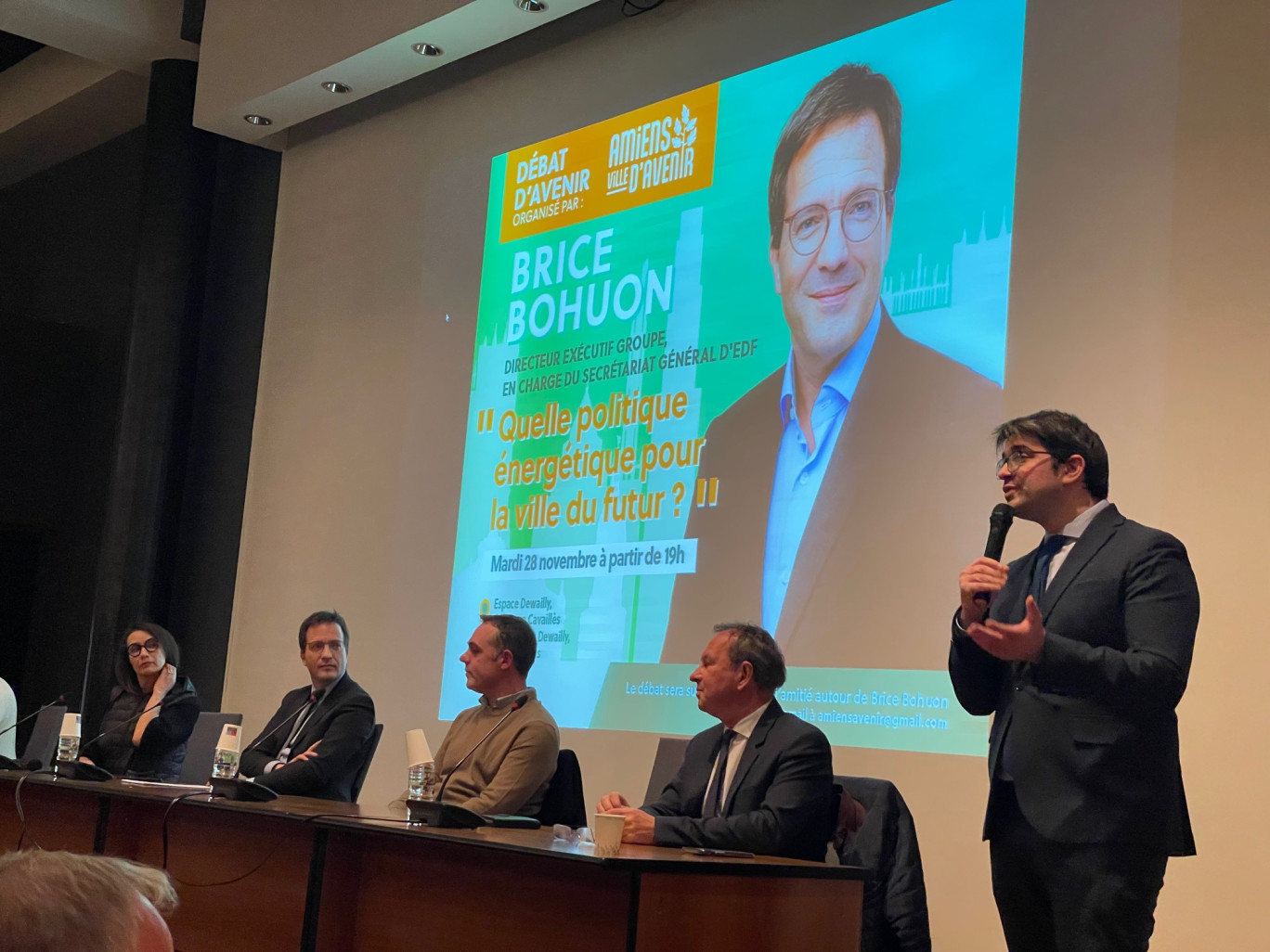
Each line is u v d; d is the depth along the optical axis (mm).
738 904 2271
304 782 3768
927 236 4016
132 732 4656
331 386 6328
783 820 2646
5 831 3898
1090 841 2252
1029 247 3752
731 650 2896
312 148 6754
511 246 5531
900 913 2668
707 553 4461
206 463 6906
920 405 3938
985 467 3746
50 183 8695
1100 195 3609
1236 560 3178
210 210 6980
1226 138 3365
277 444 6566
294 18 6148
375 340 6141
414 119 6191
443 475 5637
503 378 5422
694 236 4750
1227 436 3248
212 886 3119
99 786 3441
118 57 7016
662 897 2176
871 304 4129
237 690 6449
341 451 6188
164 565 6699
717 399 4555
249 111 6465
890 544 3936
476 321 5633
